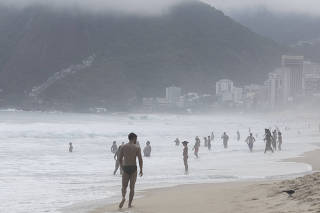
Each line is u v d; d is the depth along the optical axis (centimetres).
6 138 7856
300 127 18538
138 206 1689
